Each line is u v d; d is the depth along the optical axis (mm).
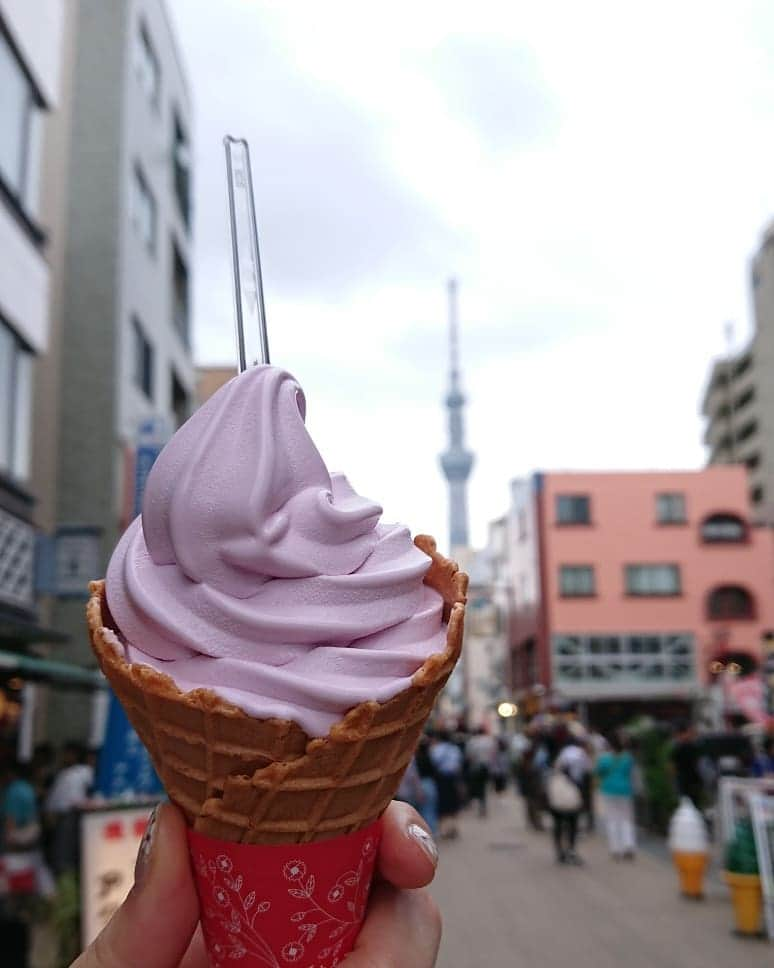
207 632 1853
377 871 2016
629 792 13453
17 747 13352
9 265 11625
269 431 2016
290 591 1923
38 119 12867
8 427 11789
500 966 7344
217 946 1860
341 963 1831
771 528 38969
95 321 16328
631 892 10516
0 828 8078
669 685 37438
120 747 6594
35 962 5871
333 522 2006
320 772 1739
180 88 22922
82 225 16719
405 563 2084
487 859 13531
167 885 1812
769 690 21328
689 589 38500
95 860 5332
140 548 2043
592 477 39594
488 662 67625
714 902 9758
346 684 1790
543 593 38750
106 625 2039
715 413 59844
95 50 17547
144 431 8586
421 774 15969
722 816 10195
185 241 23078
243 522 1893
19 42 11758
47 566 12180
